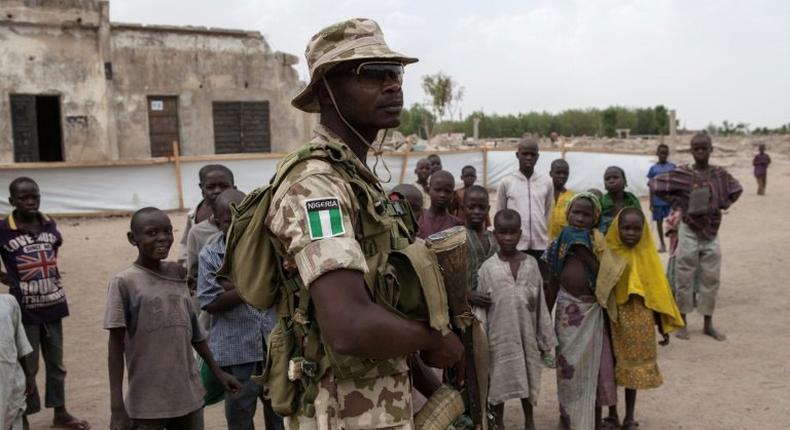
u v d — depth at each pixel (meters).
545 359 4.75
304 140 24.50
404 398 1.79
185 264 5.12
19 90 19.81
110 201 15.45
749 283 8.79
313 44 1.83
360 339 1.53
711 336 6.67
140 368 3.49
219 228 4.01
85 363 6.11
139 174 15.69
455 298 1.84
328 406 1.72
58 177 14.95
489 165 19.33
